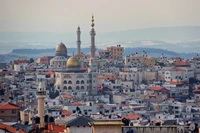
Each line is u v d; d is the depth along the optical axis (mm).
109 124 196125
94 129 195375
